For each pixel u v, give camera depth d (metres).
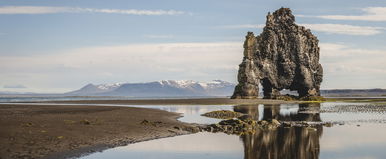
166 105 101.94
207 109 81.81
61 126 34.84
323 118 57.88
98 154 25.75
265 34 143.62
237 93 136.88
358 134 37.88
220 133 38.38
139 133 35.28
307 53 147.62
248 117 60.03
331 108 86.56
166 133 36.84
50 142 27.22
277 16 147.75
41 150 24.67
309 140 33.91
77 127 35.12
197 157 26.09
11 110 60.28
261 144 31.67
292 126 45.56
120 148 28.23
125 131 35.50
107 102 121.88
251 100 126.56
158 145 30.23
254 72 137.25
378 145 31.14
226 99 131.62
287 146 30.78
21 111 57.53
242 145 31.05
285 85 145.62
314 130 41.22
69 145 27.12
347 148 29.86
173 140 33.03
